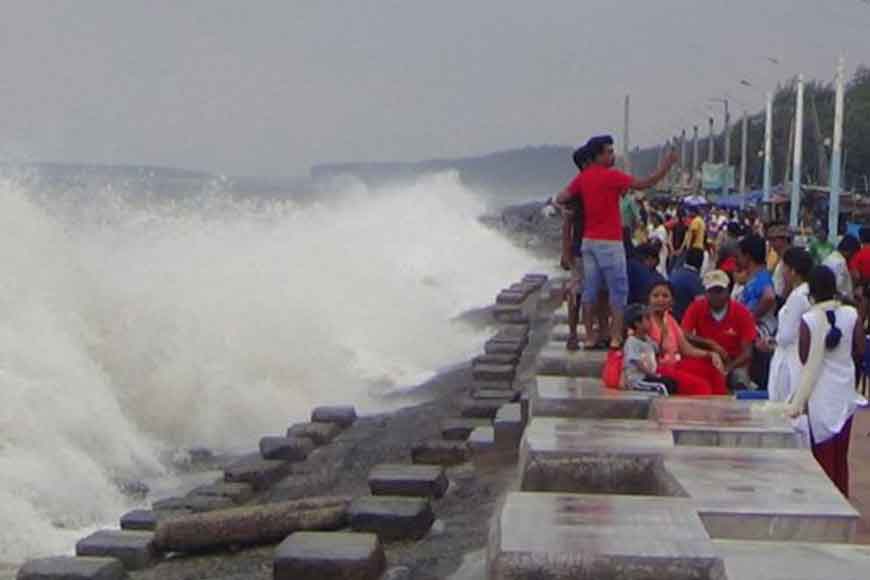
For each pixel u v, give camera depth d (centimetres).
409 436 1503
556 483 792
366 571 843
